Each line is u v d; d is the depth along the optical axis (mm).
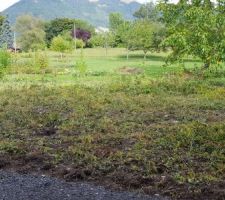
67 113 14625
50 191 7816
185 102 16609
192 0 26250
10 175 8750
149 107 15734
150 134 11328
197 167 8812
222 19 22688
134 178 8336
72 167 9008
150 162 8953
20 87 22656
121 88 20547
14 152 10125
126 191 7883
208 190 7727
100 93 19281
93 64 48938
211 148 9938
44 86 21812
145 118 13680
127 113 14578
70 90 20156
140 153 9656
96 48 86438
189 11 23641
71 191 7828
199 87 20469
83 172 8664
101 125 12539
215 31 22953
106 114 14367
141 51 78875
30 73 34344
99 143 10773
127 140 10953
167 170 8688
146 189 7898
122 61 57094
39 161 9539
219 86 21438
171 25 26672
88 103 16281
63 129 12289
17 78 29141
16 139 11250
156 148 10055
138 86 20609
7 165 9391
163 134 11266
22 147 10344
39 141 10977
